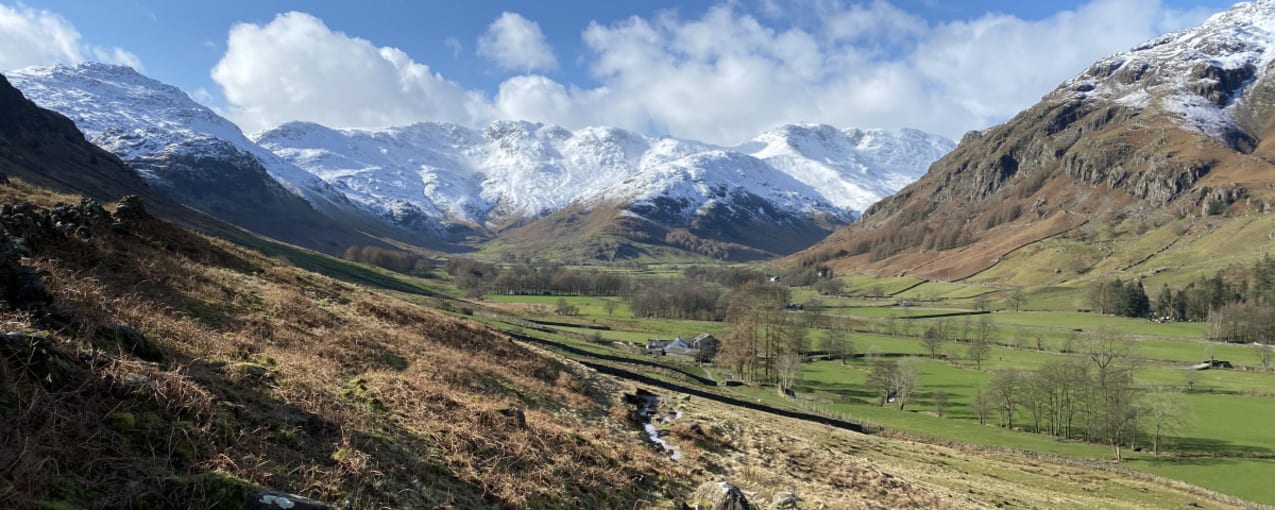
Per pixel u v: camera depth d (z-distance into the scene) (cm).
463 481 1770
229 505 1152
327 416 1759
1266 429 9631
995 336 18250
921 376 11981
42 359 1224
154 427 1286
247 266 4056
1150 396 9038
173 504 1109
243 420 1527
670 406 4622
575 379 4291
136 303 2289
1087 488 6062
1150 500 5869
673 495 2358
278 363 2141
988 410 10219
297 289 3962
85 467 1092
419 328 4019
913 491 3716
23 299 1531
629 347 14150
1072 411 9706
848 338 16775
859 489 3422
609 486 2195
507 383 3400
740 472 3145
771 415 7469
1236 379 13062
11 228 2406
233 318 2697
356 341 2998
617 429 3362
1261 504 6394
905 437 8350
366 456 1598
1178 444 8900
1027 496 5028
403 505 1509
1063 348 16438
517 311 18125
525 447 2148
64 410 1175
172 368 1606
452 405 2309
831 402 10850
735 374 12912
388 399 2138
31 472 995
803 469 3541
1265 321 17200
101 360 1408
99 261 2655
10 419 1080
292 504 1181
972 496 4406
